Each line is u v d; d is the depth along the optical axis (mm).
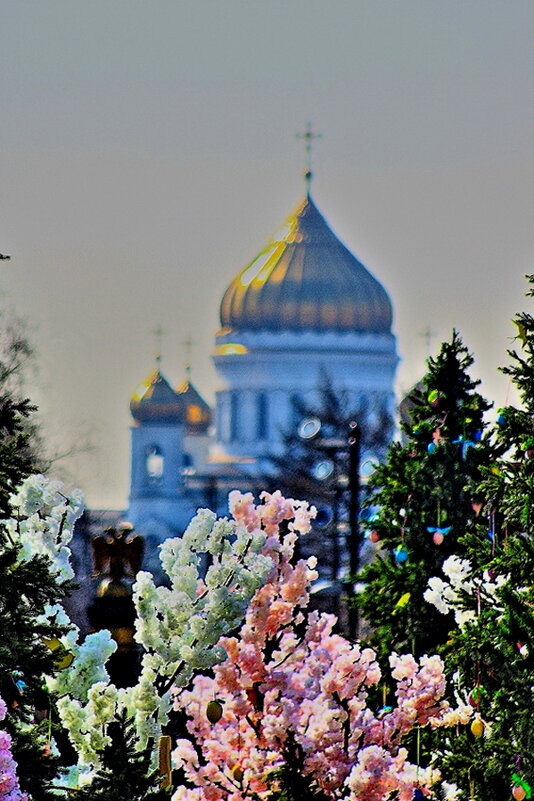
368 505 76188
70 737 59031
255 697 59094
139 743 59844
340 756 57094
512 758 60719
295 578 60875
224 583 60250
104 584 69875
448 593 65438
